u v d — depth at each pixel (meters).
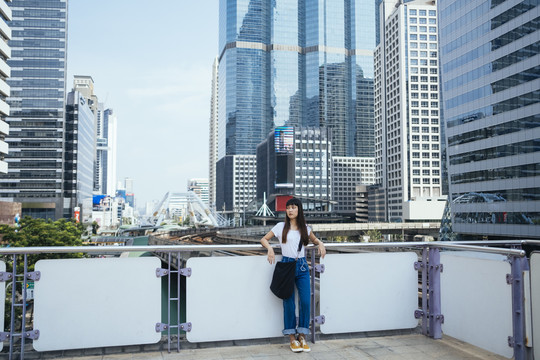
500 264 4.90
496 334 4.93
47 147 140.38
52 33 143.50
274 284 5.18
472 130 69.06
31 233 33.66
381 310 5.77
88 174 171.75
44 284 4.80
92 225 169.38
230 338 5.24
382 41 161.50
